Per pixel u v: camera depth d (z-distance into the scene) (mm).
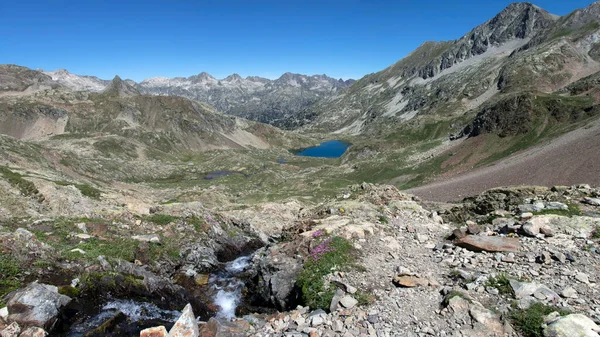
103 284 17594
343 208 25328
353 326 11609
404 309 12234
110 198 51312
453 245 17688
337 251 17000
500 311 11250
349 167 152000
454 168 110062
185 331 11844
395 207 25984
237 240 33812
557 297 11445
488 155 108938
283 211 54000
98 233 24188
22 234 18469
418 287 13758
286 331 12258
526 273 13547
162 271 22891
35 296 13695
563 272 13211
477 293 12570
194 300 20562
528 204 21375
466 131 140625
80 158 140500
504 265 14562
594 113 100125
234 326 13062
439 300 12609
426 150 146750
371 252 17500
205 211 36281
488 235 18078
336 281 14953
